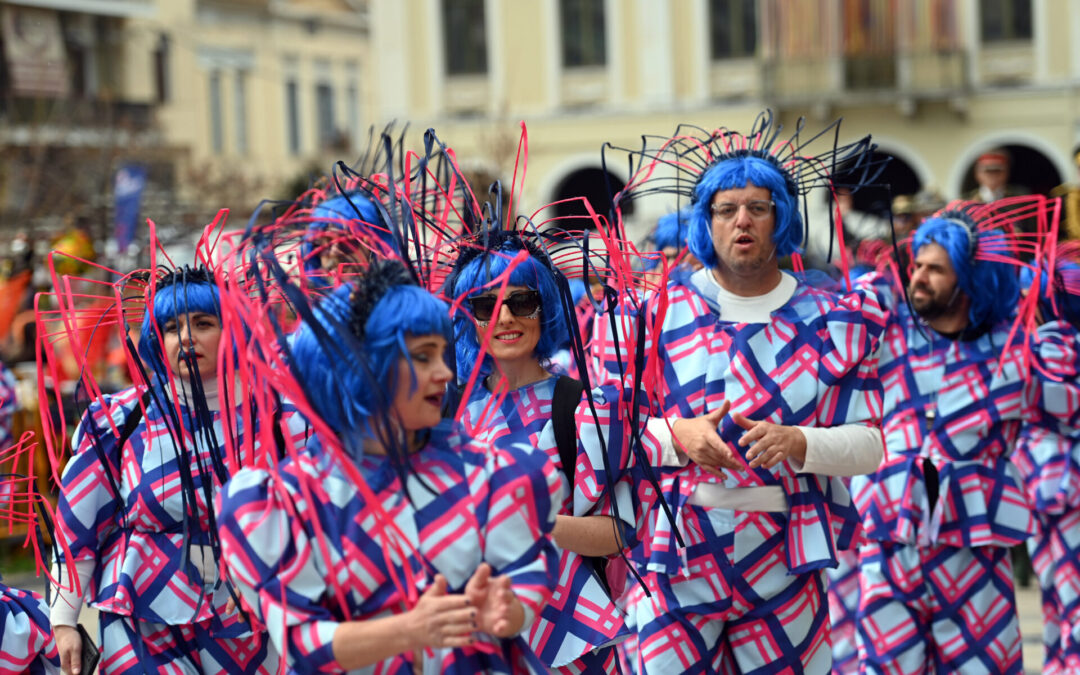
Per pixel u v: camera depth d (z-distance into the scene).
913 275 5.19
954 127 26.27
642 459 3.92
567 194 28.17
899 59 26.00
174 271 4.09
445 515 2.88
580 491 3.90
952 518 5.11
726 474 4.10
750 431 3.93
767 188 4.09
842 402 4.12
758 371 4.09
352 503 2.84
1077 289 5.72
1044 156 27.16
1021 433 6.06
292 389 2.91
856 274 6.24
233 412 3.66
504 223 4.29
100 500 4.12
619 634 3.82
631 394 4.03
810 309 4.15
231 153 37.50
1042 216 5.54
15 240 11.11
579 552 3.85
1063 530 5.95
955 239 5.09
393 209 3.54
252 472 2.90
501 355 3.95
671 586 4.16
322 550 2.81
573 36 27.45
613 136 27.28
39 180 23.44
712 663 4.20
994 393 5.13
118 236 15.00
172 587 4.05
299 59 40.31
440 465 2.92
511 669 3.03
